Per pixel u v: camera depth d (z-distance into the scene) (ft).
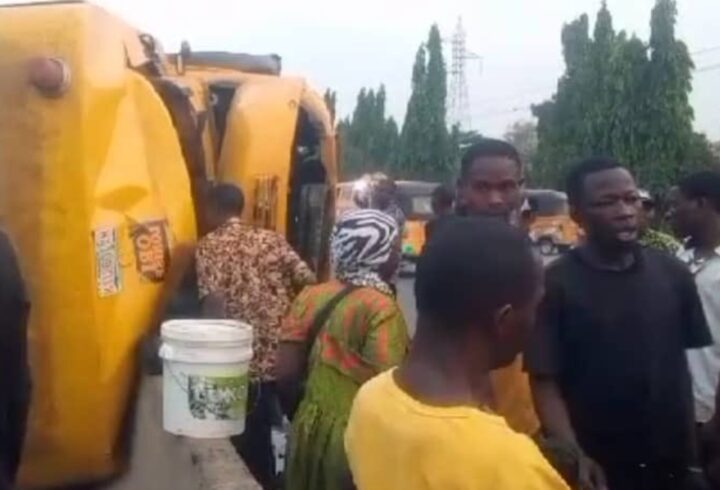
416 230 102.22
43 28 17.51
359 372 15.11
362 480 8.57
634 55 136.56
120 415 18.33
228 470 16.22
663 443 14.38
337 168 31.04
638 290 14.26
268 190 24.49
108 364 17.74
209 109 24.67
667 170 135.33
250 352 18.03
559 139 150.30
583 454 13.65
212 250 21.56
